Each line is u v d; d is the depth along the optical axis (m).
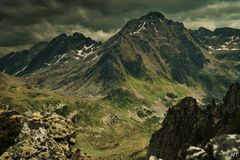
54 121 78.75
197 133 117.62
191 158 24.81
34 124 75.44
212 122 116.88
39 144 71.88
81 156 75.94
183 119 168.38
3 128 72.06
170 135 172.00
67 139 76.75
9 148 69.25
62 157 71.00
